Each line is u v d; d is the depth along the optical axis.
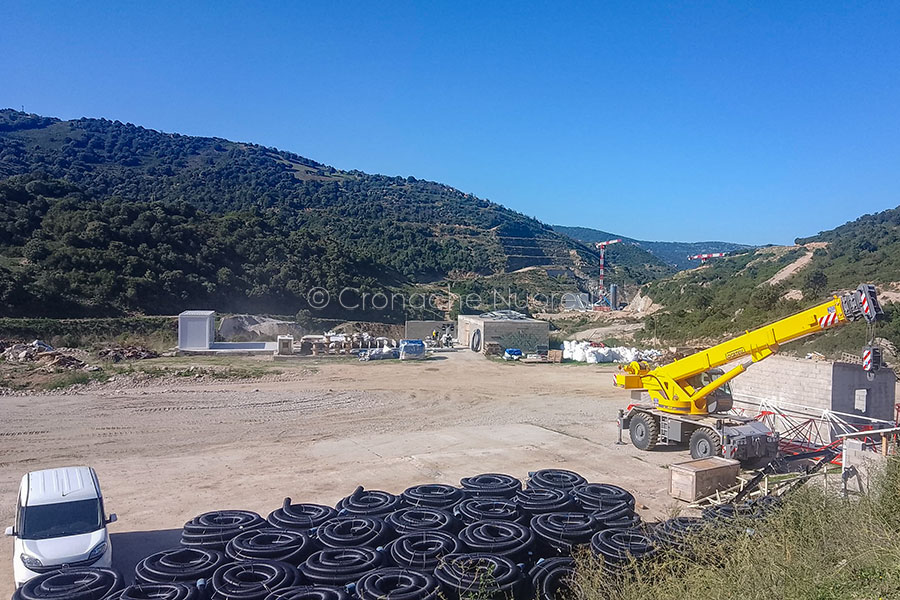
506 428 21.89
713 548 7.94
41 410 22.36
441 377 33.91
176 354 39.09
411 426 22.16
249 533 9.59
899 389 27.69
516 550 9.09
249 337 49.78
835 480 12.14
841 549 7.40
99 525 9.35
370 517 10.18
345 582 8.21
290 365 36.38
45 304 46.19
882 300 43.91
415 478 15.70
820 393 18.53
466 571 8.25
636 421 19.08
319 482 15.29
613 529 9.98
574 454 18.31
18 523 9.17
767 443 16.44
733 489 13.37
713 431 16.73
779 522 8.23
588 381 33.41
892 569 6.31
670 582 7.19
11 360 30.69
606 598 7.41
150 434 19.95
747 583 6.49
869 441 15.20
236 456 17.73
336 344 41.88
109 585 7.96
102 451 17.94
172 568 8.41
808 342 38.38
